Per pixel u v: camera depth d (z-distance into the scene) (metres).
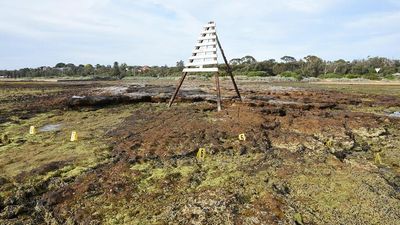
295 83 54.12
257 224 6.57
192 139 12.59
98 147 11.86
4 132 14.29
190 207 7.27
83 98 23.94
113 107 21.64
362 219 6.88
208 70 19.55
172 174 9.34
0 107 21.39
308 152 11.28
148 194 8.09
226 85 45.09
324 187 8.35
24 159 10.52
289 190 8.24
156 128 14.60
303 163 10.12
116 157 10.78
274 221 6.66
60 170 9.53
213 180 8.90
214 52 19.36
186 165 10.12
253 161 10.36
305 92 31.44
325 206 7.41
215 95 27.28
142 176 9.23
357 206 7.40
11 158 10.61
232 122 15.20
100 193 8.16
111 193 8.11
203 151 11.00
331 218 6.91
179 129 14.16
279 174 9.23
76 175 9.23
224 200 7.49
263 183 8.62
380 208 7.30
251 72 78.62
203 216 6.86
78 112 19.56
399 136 14.34
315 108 21.11
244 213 7.02
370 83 51.84
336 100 24.92
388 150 12.34
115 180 8.87
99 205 7.58
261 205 7.37
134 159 10.52
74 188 8.35
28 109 20.45
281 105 21.39
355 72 75.19
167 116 17.55
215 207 7.22
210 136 12.97
